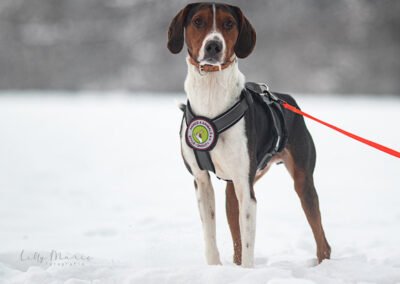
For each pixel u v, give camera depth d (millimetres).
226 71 5953
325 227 8914
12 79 74750
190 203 10836
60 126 25453
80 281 5320
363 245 7730
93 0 77000
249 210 5957
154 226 8727
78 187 12375
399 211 9891
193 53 6012
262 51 65875
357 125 23047
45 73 74625
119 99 53062
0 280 5621
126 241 7836
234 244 6691
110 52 73750
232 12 6082
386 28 68250
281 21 67438
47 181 13000
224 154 5988
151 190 12172
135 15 75688
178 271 5332
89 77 73562
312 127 22875
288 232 8578
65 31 76062
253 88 6852
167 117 29547
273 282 4812
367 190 11789
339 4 69250
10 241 7766
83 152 17938
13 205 10414
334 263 6051
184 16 6188
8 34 75938
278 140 6484
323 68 65062
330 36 67625
